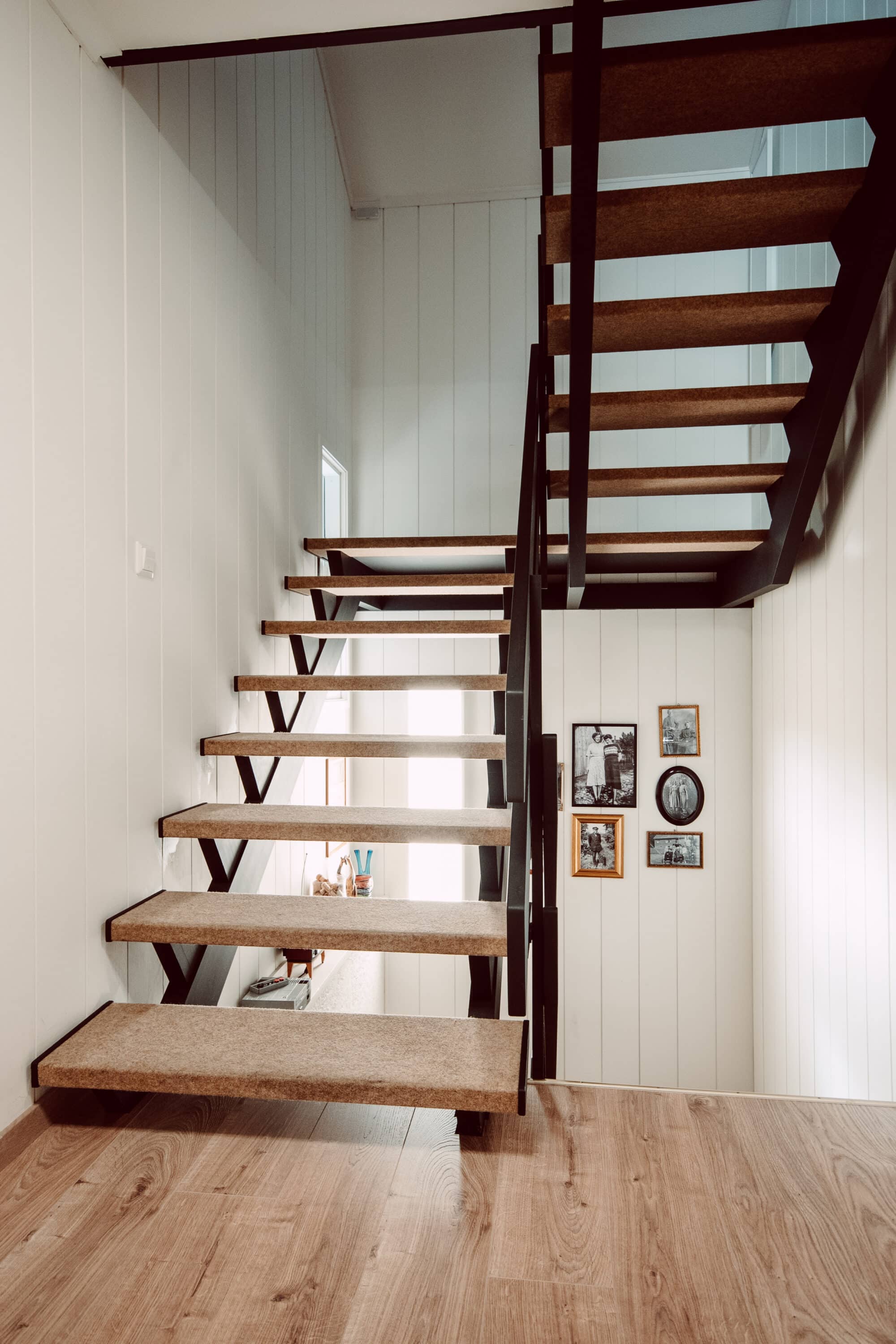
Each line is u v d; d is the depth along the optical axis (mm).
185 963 2023
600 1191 1429
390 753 2354
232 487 2842
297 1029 1761
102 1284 1208
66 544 1802
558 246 2391
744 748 4516
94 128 1936
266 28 1829
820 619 3270
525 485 2188
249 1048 1669
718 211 2191
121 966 2010
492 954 1777
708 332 2564
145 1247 1285
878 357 2627
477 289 4871
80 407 1865
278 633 3094
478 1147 1564
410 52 4238
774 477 2971
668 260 4684
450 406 4891
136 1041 1714
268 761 2840
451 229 4887
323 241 4215
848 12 2947
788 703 3754
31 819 1665
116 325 2039
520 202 4840
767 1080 4121
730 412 2797
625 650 4605
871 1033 2748
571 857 4594
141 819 2135
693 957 4508
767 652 4137
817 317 2453
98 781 1927
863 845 2818
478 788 4797
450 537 3492
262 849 2668
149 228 2229
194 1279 1215
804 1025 3516
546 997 1942
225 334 2795
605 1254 1271
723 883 4504
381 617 4855
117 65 1989
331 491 4738
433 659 4836
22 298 1646
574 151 1640
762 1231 1323
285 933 1842
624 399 2689
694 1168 1499
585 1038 4559
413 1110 1708
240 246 2951
